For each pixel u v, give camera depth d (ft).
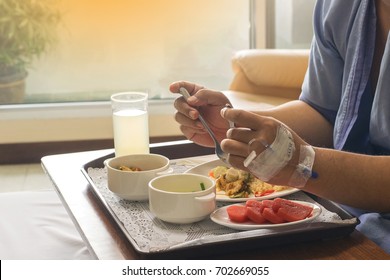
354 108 4.73
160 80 11.75
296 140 3.73
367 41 4.73
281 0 11.39
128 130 4.94
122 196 4.17
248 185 4.32
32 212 5.66
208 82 11.89
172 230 3.73
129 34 11.51
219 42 11.72
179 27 11.59
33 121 11.06
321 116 5.21
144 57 11.63
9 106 11.22
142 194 4.13
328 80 5.09
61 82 11.52
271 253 3.46
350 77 4.75
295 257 3.41
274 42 11.57
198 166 4.76
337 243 3.56
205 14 11.59
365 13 4.72
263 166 3.65
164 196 3.74
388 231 4.04
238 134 3.68
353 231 3.67
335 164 3.81
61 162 5.23
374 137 4.56
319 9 5.22
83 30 11.39
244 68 9.88
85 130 11.22
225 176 4.40
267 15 11.44
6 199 5.92
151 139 11.42
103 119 11.21
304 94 5.34
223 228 3.75
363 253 3.44
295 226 3.56
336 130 4.84
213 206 3.84
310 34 11.55
